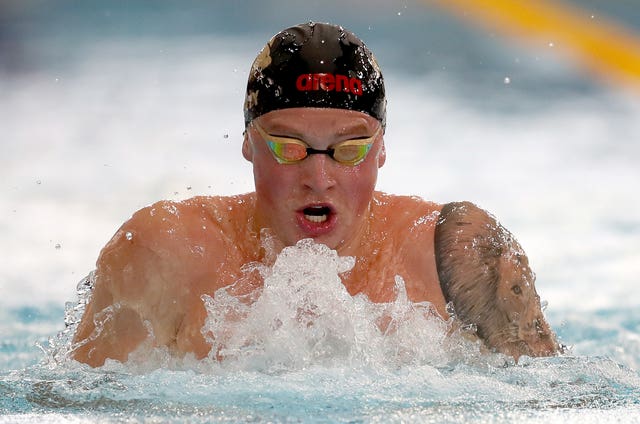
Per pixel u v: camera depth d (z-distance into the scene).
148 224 7.58
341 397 5.99
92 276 7.90
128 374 6.91
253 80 7.52
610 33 33.22
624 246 16.11
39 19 40.00
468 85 30.14
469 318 7.42
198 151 21.83
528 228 17.27
